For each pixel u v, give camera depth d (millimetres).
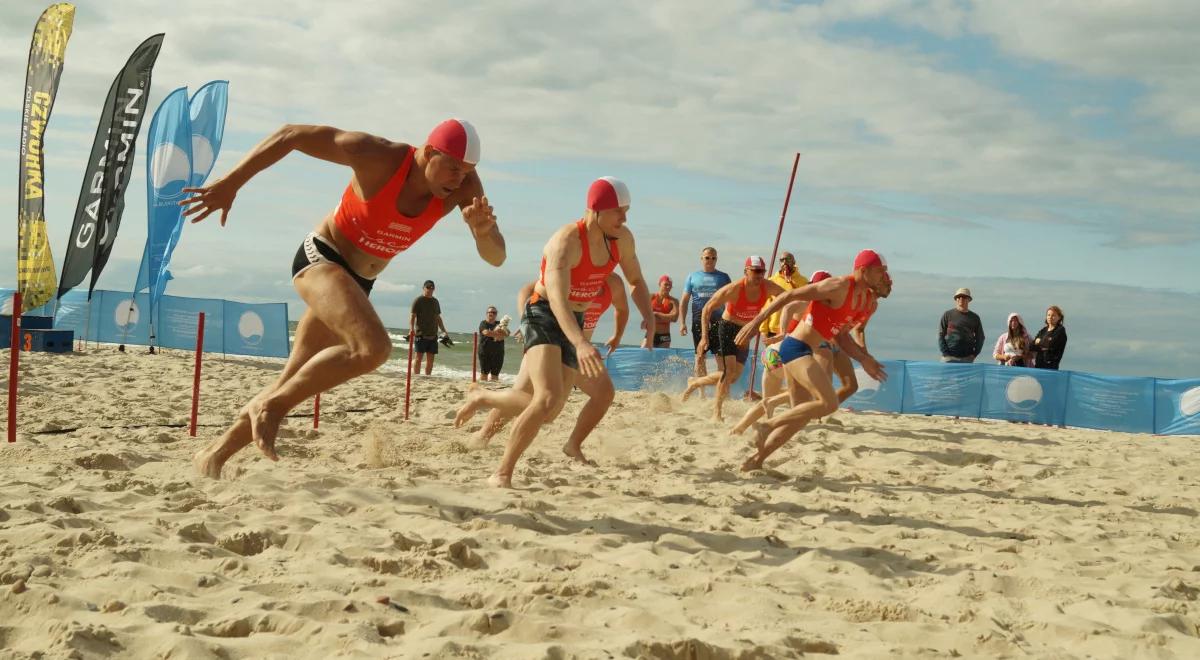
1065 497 6859
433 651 2545
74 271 18016
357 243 4734
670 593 3518
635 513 5109
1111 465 9164
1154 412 14430
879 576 4051
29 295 17656
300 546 3873
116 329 19812
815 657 2830
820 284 7004
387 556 3674
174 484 4973
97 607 2932
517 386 7055
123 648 2562
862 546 4586
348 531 4117
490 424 7539
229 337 19375
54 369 14117
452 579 3527
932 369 15414
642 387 16953
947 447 9781
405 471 6188
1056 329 15164
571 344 6020
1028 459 9289
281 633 2750
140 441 7219
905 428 11773
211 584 3227
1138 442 12211
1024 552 4719
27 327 17688
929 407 15391
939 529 5230
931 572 4203
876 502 6129
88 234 18078
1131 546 5039
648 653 2719
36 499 4328
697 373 13141
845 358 7883
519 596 3207
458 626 2857
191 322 19359
